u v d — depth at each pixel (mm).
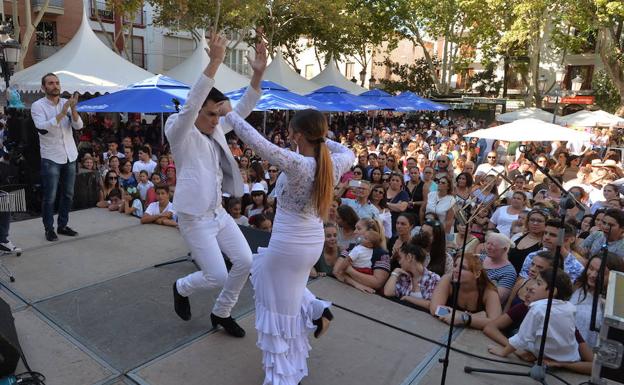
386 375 2807
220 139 2834
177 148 2688
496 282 4234
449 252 5031
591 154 8914
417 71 34875
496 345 3250
